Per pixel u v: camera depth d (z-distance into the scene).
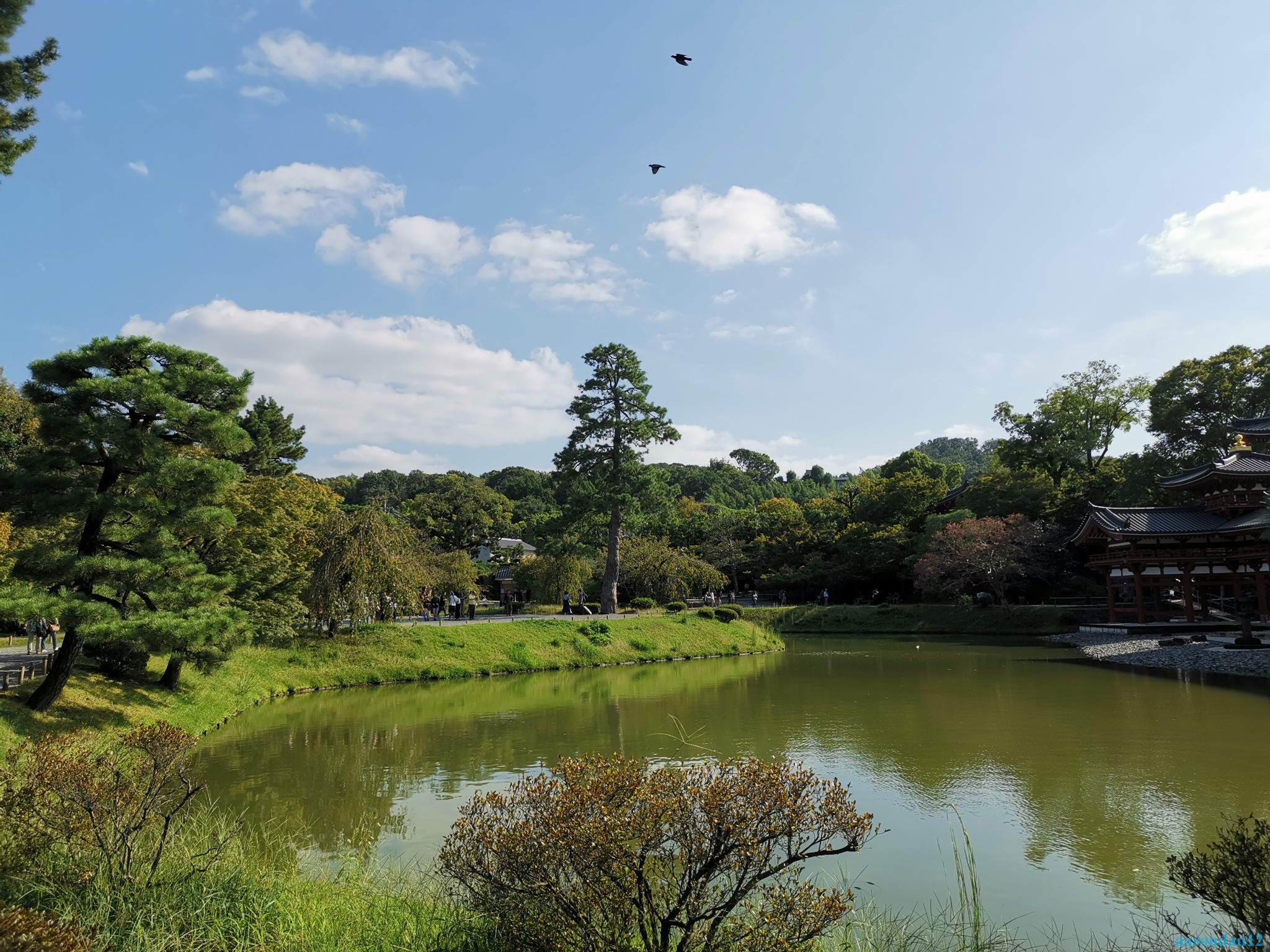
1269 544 38.47
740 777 5.61
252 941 6.63
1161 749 16.06
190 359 16.25
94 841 7.68
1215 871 6.00
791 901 5.59
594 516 46.16
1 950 5.15
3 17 13.84
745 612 57.41
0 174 14.20
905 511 66.81
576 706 23.28
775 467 163.25
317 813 12.56
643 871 5.50
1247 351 49.69
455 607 40.91
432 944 6.27
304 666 28.67
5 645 29.00
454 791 13.88
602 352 46.44
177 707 19.92
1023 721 19.53
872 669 32.28
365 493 111.69
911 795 13.09
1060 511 54.84
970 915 8.38
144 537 15.90
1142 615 42.22
